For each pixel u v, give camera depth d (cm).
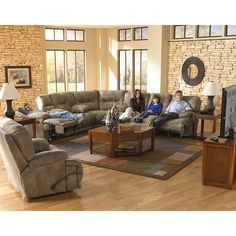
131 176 416
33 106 877
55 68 998
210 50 805
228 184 372
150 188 376
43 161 338
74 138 625
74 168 360
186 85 870
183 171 435
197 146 561
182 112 629
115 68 1048
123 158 491
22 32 831
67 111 670
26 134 327
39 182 342
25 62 848
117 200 342
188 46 851
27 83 859
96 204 332
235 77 764
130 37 991
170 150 536
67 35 998
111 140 490
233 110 386
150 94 716
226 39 769
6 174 425
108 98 759
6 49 812
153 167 448
